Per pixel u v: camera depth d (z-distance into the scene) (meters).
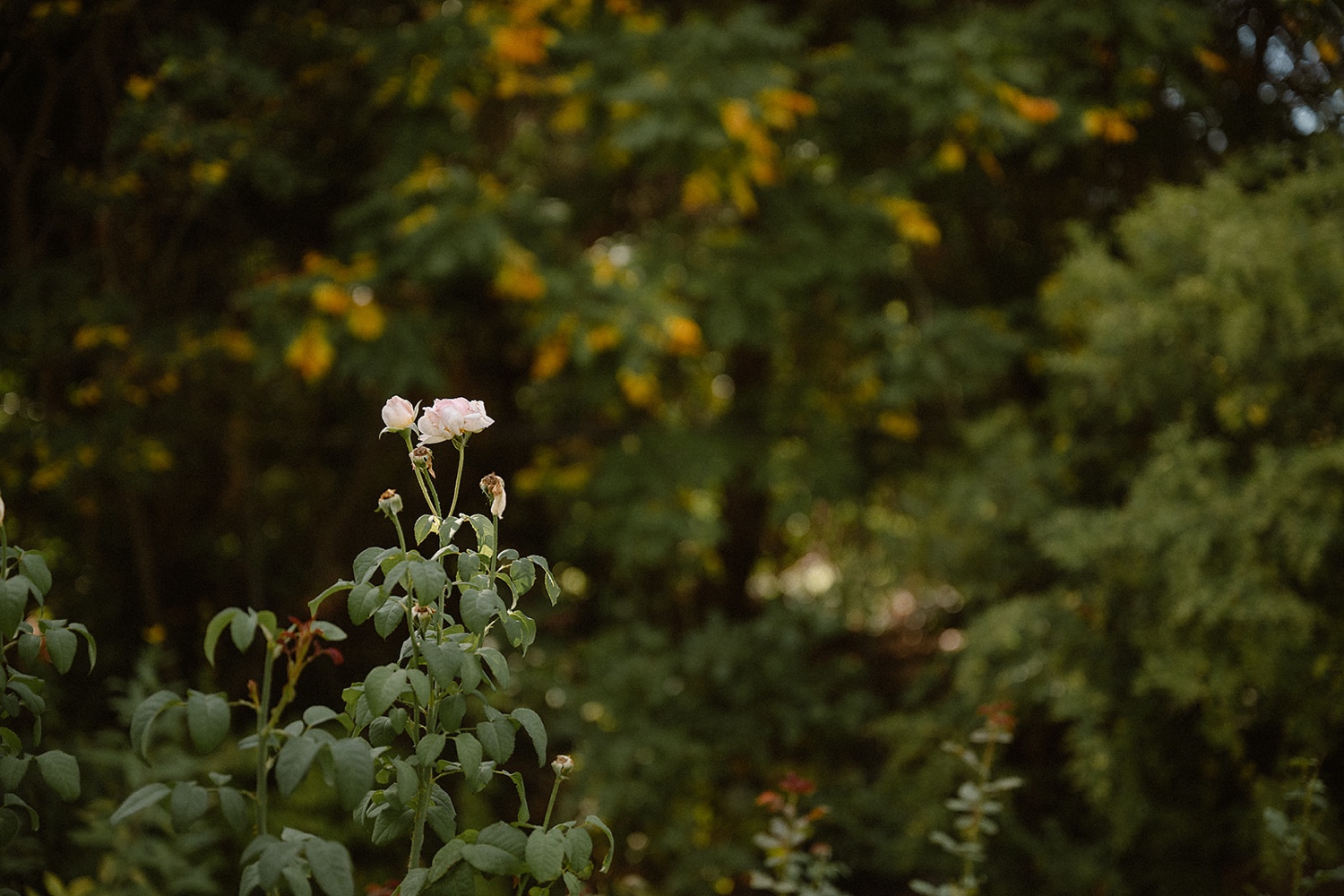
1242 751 3.09
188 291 4.34
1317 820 2.08
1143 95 4.16
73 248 3.91
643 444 4.77
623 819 4.20
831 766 4.59
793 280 4.40
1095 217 4.75
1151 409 3.63
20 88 3.42
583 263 4.30
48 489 3.90
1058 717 3.42
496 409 5.43
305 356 3.94
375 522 5.09
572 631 5.36
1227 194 3.42
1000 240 5.10
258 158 3.89
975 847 2.11
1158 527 3.12
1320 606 3.03
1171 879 3.42
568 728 4.25
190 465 4.50
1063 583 3.79
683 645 4.75
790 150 4.55
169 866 2.43
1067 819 3.91
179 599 4.61
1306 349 3.06
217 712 1.16
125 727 3.43
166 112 3.52
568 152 5.34
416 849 1.36
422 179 4.07
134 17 3.62
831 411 5.03
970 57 3.97
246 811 1.17
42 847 2.49
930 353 4.33
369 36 4.09
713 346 4.80
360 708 1.33
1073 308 3.91
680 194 5.28
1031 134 4.10
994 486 3.94
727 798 4.52
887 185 4.46
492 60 4.12
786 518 4.74
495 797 4.10
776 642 4.63
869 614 4.96
